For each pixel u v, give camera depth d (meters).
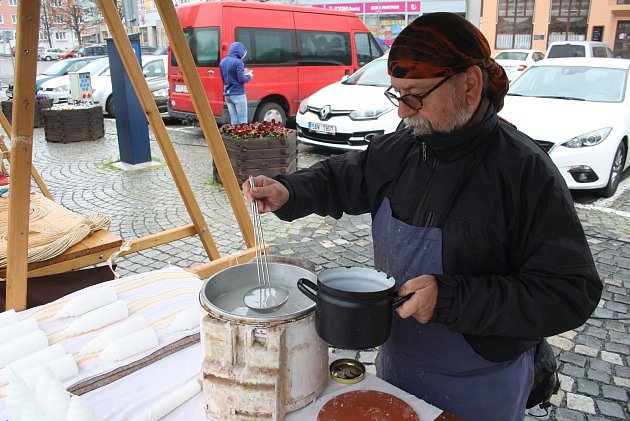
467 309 1.04
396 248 1.32
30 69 1.54
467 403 1.34
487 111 1.19
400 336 1.38
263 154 5.89
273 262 1.29
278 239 4.55
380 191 1.42
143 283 1.72
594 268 1.12
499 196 1.17
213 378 1.04
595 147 5.22
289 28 8.92
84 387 1.22
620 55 25.33
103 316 1.46
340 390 1.17
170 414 1.14
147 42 34.38
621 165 5.76
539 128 5.34
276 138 5.91
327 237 4.60
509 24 26.03
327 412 1.07
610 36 24.97
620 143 5.46
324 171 1.55
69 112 9.03
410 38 1.12
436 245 1.23
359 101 7.07
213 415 1.07
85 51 23.98
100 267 2.19
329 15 9.59
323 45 9.52
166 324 1.47
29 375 1.19
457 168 1.21
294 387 1.06
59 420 0.91
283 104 9.22
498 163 1.17
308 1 26.55
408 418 1.06
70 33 51.59
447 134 1.17
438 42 1.08
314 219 5.03
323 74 9.61
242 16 8.25
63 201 5.71
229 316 1.01
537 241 1.12
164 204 5.57
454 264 1.22
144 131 7.32
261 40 8.56
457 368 1.31
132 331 1.41
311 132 7.43
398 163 1.37
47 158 7.90
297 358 1.04
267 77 8.76
